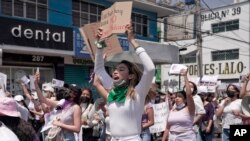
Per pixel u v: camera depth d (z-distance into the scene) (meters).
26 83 9.13
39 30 15.78
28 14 17.19
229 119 8.52
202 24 40.94
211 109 9.24
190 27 37.72
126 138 4.03
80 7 19.50
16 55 16.09
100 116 8.70
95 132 8.68
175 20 38.53
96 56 4.62
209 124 9.18
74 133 6.05
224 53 39.28
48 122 6.27
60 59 17.91
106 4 20.80
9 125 3.19
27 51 15.73
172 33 38.47
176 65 6.75
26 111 4.84
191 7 30.91
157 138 11.46
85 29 5.25
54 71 17.69
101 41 4.58
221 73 39.31
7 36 14.78
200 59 22.81
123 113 4.03
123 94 4.07
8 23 14.84
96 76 4.63
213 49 40.06
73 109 5.98
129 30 4.16
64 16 18.55
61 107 6.07
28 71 16.75
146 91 4.07
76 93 6.06
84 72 19.09
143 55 4.05
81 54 17.45
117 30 4.25
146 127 7.79
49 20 17.95
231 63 38.59
